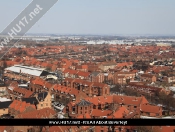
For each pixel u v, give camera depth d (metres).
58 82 162.88
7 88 136.25
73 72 189.12
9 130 67.88
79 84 146.00
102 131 68.44
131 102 102.62
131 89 140.25
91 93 139.88
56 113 92.50
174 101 114.06
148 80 173.12
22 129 68.12
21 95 120.38
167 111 100.44
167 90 130.62
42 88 135.75
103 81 173.38
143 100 103.12
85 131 70.19
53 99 125.25
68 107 99.06
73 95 122.19
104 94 134.50
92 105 99.94
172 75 182.00
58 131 66.00
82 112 95.31
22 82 165.75
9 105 99.94
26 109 92.88
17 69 191.12
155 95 127.31
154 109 93.00
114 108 101.56
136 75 190.75
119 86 154.38
